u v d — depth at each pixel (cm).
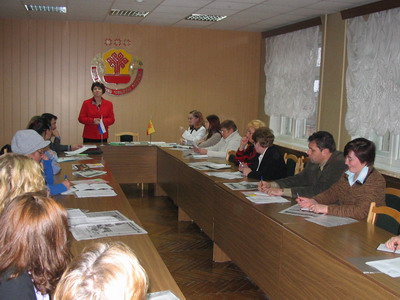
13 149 274
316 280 214
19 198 120
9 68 711
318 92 635
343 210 262
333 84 599
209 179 384
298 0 515
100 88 615
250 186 350
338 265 196
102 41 740
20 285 113
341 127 588
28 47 713
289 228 239
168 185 555
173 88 781
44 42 718
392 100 484
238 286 341
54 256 117
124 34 748
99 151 506
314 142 323
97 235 214
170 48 770
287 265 243
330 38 602
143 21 713
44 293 118
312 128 670
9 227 115
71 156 480
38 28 713
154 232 469
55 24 719
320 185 319
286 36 709
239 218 313
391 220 249
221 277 357
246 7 567
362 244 214
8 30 702
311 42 640
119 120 768
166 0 538
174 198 524
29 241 114
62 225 120
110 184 341
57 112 737
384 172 495
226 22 700
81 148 509
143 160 622
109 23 738
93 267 85
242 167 404
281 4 542
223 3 545
